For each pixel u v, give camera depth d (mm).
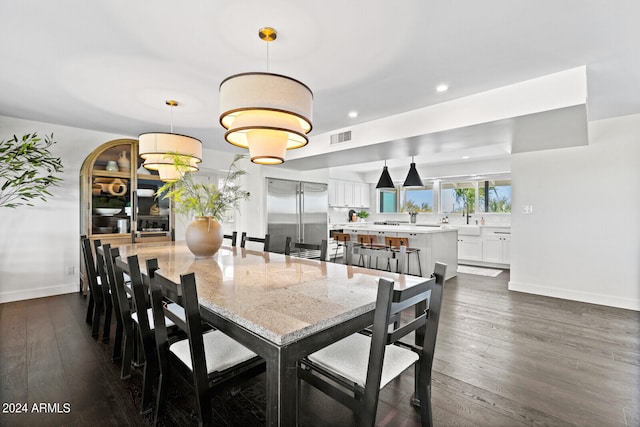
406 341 2662
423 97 2998
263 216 5844
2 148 3309
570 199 3957
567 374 2088
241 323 1150
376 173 8844
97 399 1815
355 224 8031
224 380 1308
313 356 1397
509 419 1641
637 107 3289
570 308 3543
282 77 1620
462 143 3709
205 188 2576
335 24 1859
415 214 8172
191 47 2121
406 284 1655
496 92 2793
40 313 3229
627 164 3576
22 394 1854
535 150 4168
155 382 1995
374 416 1137
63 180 3945
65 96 2951
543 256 4156
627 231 3586
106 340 2578
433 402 1786
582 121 2799
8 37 1992
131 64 2357
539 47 2109
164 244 3467
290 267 2145
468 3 1673
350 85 2723
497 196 7070
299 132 1734
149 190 4301
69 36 1987
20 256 3707
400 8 1714
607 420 1634
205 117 3551
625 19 1795
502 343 2578
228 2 1668
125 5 1691
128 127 3977
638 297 3520
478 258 6391
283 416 1002
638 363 2238
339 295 1453
